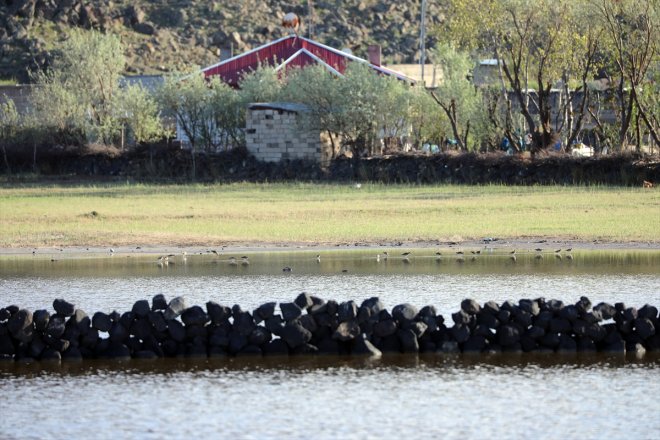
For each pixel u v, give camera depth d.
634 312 53.34
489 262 82.31
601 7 152.38
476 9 161.50
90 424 42.38
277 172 164.12
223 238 98.12
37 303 64.56
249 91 178.88
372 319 53.00
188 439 40.41
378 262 83.31
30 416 43.53
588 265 79.75
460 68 176.38
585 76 156.62
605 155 145.62
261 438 40.38
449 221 107.38
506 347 53.09
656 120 161.88
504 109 181.38
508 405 44.28
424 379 48.38
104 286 72.06
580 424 41.66
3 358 52.91
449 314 59.00
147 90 194.12
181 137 193.25
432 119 177.25
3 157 184.00
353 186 150.00
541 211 113.88
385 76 176.75
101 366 51.91
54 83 190.38
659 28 152.12
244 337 53.09
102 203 131.12
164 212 118.88
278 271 78.75
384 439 40.09
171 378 49.28
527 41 161.88
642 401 44.72
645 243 90.94
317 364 51.50
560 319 53.22
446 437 40.28
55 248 93.56
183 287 71.06
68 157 181.38
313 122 168.88
